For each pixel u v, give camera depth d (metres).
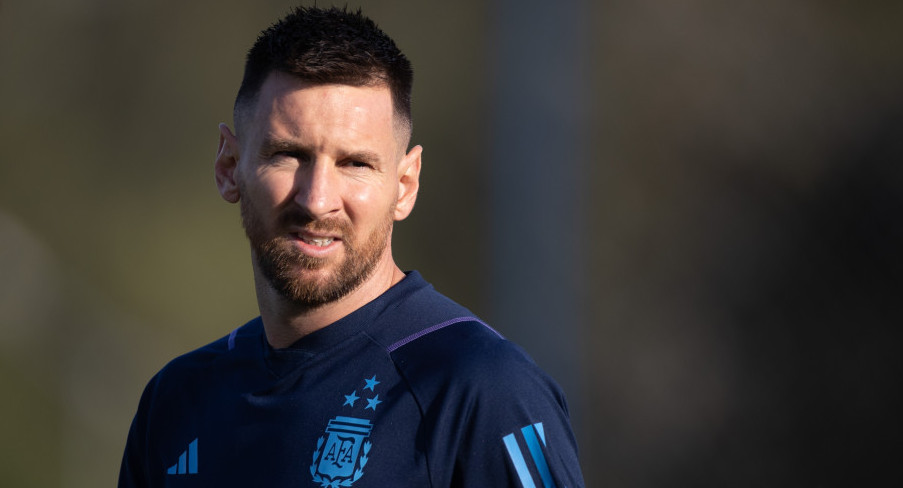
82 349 49.25
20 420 46.75
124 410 48.59
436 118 50.81
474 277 49.31
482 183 49.81
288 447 7.88
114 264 51.41
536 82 35.38
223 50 53.75
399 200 8.66
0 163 51.88
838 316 46.09
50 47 53.56
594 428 44.31
